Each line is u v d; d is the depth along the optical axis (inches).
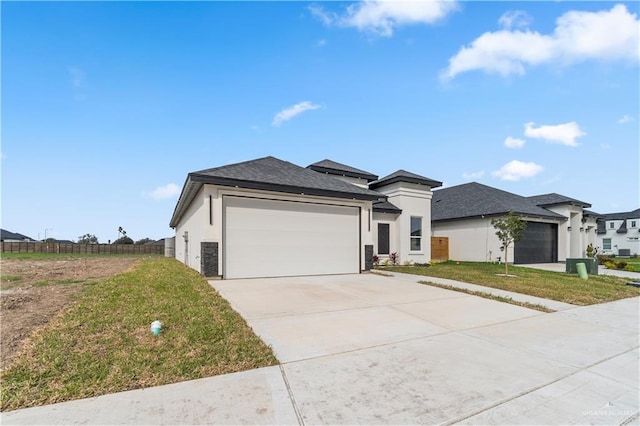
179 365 134.4
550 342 182.4
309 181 490.3
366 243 517.0
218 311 225.3
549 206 918.4
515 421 101.2
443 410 106.1
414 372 136.2
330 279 422.3
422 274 483.5
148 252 1608.0
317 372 134.1
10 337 165.2
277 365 140.6
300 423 96.0
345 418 99.5
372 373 134.2
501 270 570.3
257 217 432.5
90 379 119.7
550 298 316.5
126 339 162.7
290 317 224.2
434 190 1128.8
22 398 105.0
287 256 451.2
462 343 176.6
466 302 285.4
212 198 403.5
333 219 491.8
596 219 1071.6
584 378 135.0
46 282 363.9
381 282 396.2
